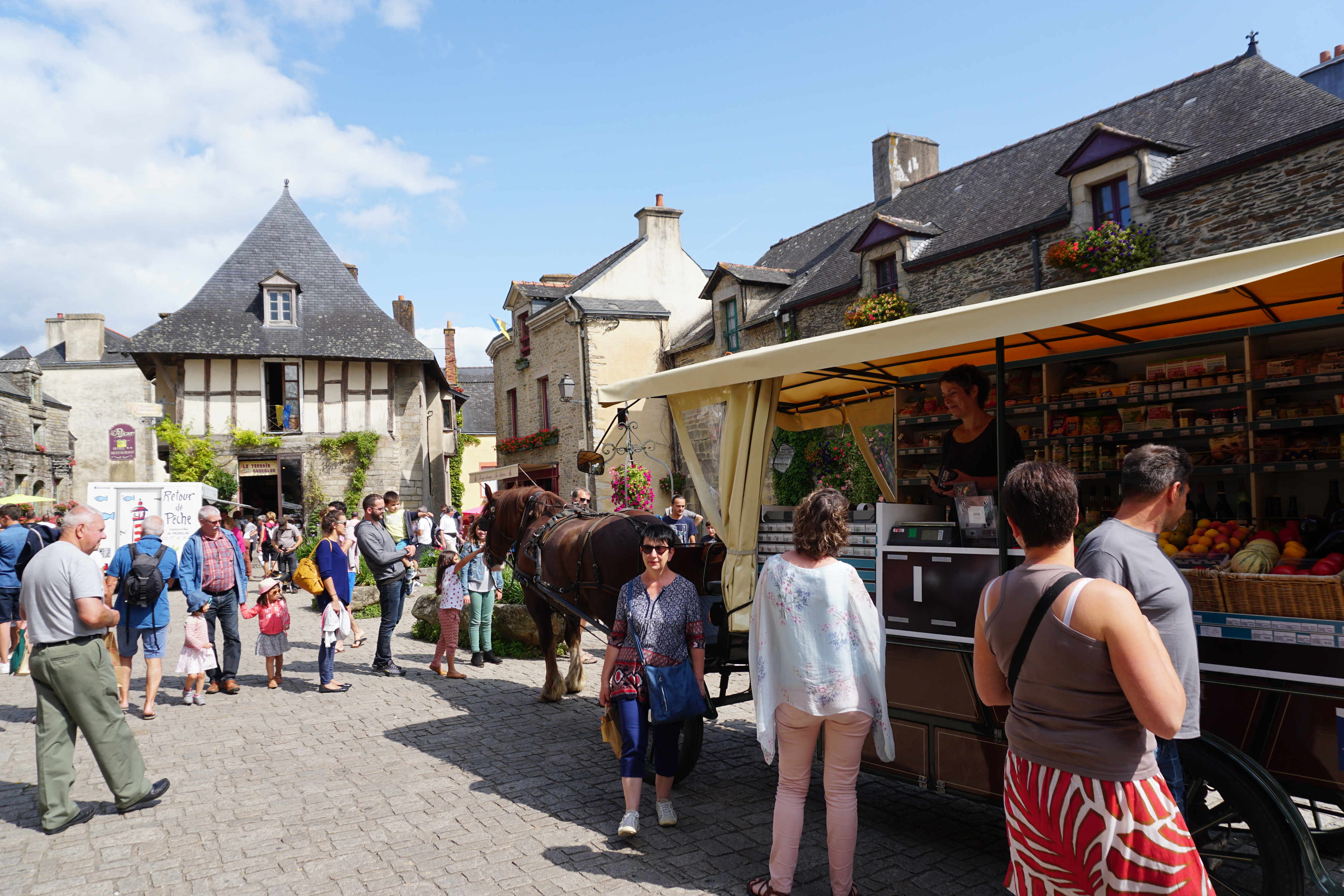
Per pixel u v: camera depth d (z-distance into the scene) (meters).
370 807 4.38
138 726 6.16
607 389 4.91
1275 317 3.62
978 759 3.38
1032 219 12.08
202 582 7.00
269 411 22.88
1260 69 11.16
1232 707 2.79
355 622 11.61
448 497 28.53
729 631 4.43
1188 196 10.12
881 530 3.83
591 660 8.51
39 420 28.72
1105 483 4.77
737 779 4.73
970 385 4.14
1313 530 3.19
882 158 18.16
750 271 17.94
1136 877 1.87
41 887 3.53
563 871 3.53
